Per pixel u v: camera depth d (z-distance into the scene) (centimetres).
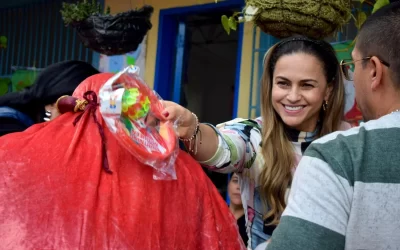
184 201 106
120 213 95
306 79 145
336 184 91
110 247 91
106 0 382
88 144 102
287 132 157
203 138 134
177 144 113
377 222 88
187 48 381
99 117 107
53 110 177
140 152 100
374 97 103
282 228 93
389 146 92
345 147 94
